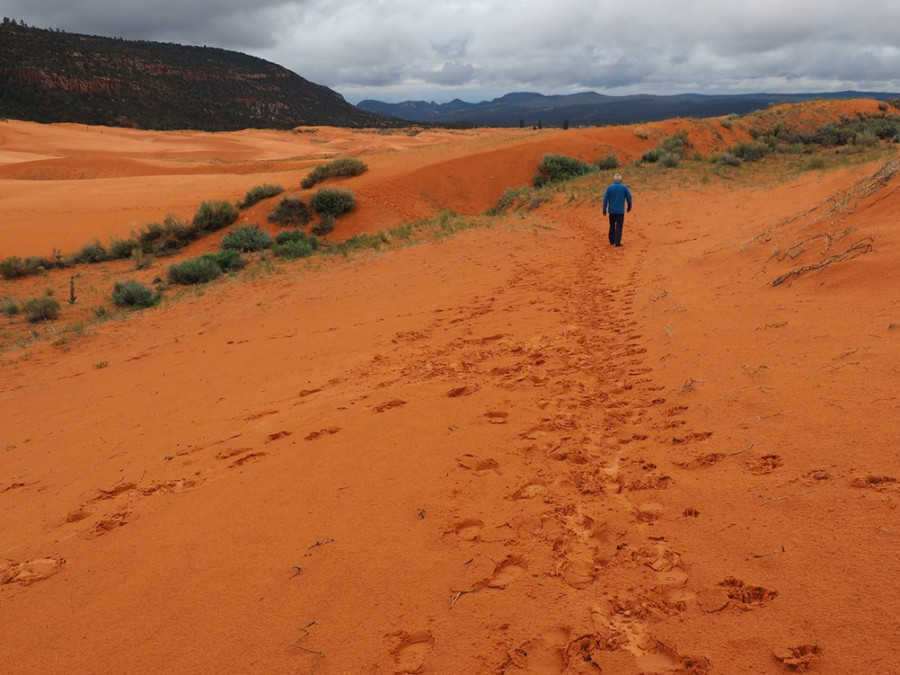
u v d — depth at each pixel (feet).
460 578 8.07
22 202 109.70
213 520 10.86
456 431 13.02
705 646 6.23
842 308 14.25
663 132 140.05
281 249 76.33
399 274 39.75
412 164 122.93
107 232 94.84
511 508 9.73
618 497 9.60
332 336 26.71
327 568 8.70
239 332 32.14
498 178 115.65
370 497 10.61
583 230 52.19
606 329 20.65
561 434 12.35
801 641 5.91
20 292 69.46
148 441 16.79
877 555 6.61
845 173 50.49
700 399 12.28
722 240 32.48
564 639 6.76
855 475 8.09
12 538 12.14
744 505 8.36
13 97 538.88
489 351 19.90
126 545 10.64
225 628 7.77
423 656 6.78
